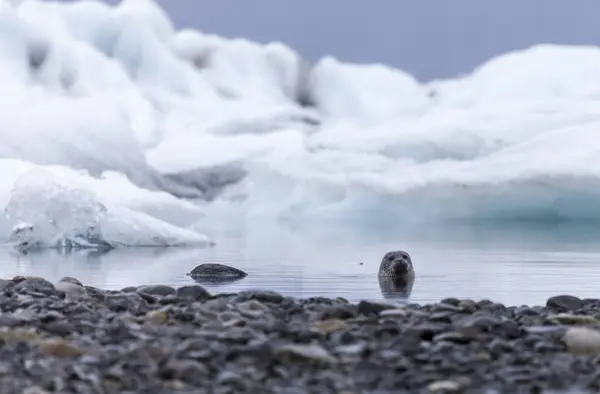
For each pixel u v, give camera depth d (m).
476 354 21.52
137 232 74.56
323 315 27.47
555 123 131.00
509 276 48.28
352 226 111.50
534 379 19.11
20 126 106.56
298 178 130.38
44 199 72.75
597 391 18.50
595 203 115.06
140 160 111.06
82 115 110.12
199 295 33.25
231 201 135.38
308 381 18.72
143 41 172.62
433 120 144.00
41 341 22.41
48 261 60.00
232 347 21.12
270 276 48.16
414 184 120.06
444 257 62.47
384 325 24.67
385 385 18.61
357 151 138.00
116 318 26.81
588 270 51.88
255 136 144.88
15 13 144.75
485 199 117.69
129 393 17.69
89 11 173.00
